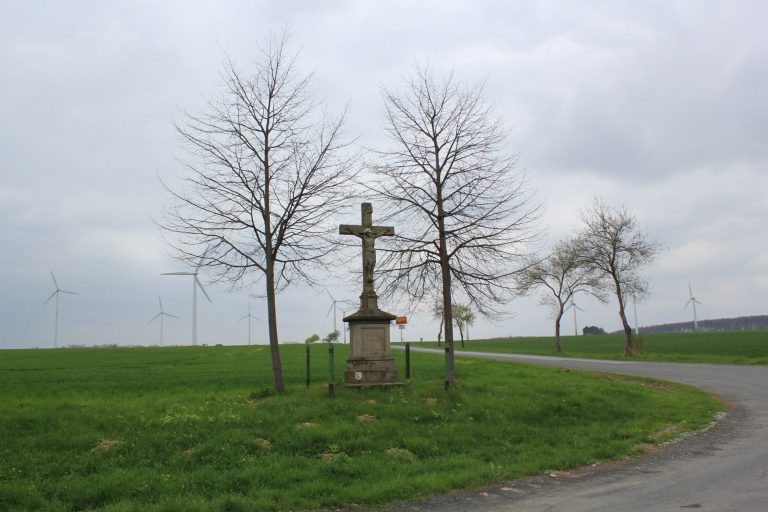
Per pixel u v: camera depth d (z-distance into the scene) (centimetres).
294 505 909
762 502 865
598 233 5275
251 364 3962
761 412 1862
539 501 923
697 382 2725
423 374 2744
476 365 3522
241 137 1852
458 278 2069
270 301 1881
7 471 1047
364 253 2009
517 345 9275
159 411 1570
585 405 1797
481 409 1623
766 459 1179
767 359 3866
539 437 1435
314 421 1425
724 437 1459
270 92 1888
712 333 9738
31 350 6638
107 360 4512
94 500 925
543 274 5878
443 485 1006
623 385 2464
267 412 1495
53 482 995
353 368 1931
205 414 1488
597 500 916
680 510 841
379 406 1578
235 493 957
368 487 992
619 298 5259
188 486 984
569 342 9894
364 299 1983
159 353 5719
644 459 1234
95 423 1384
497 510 877
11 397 1983
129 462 1119
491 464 1153
